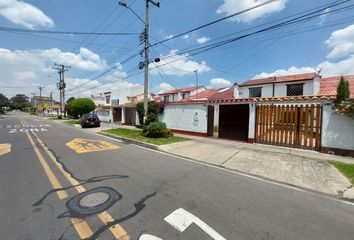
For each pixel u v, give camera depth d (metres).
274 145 9.63
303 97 8.77
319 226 3.17
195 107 13.57
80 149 9.15
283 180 5.29
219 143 10.50
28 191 4.34
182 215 3.40
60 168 6.08
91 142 11.24
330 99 7.92
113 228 3.00
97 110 33.72
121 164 6.63
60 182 4.89
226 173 5.89
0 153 8.11
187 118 14.16
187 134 14.13
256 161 7.07
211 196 4.21
